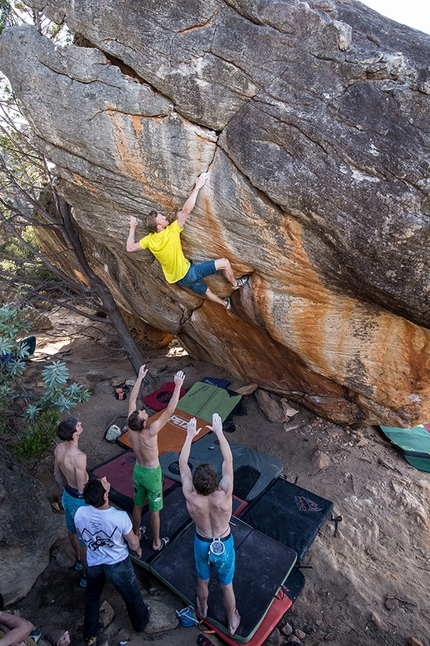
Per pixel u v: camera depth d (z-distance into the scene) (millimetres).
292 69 3555
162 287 6340
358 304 4645
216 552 3240
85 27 3945
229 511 3295
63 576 4305
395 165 3434
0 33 4391
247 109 3744
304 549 4633
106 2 3779
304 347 5359
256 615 3730
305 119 3574
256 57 3604
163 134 4059
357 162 3514
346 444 6598
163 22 3705
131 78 3959
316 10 3445
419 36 3625
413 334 4773
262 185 3826
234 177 3986
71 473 3678
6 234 10742
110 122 4160
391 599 4371
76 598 4082
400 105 3377
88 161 4531
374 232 3654
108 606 3939
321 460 6137
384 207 3543
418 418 5785
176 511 4922
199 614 3738
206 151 4023
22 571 4105
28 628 2824
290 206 3844
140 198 4590
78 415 7055
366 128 3463
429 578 4648
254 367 7160
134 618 3645
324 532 5086
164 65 3799
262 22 3537
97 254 7383
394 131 3410
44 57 4133
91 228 5371
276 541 4488
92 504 3096
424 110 3348
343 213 3689
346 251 3906
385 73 3348
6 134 6516
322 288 4547
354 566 4711
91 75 4047
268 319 5203
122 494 5141
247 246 4449
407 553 4934
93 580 3336
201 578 3521
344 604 4309
